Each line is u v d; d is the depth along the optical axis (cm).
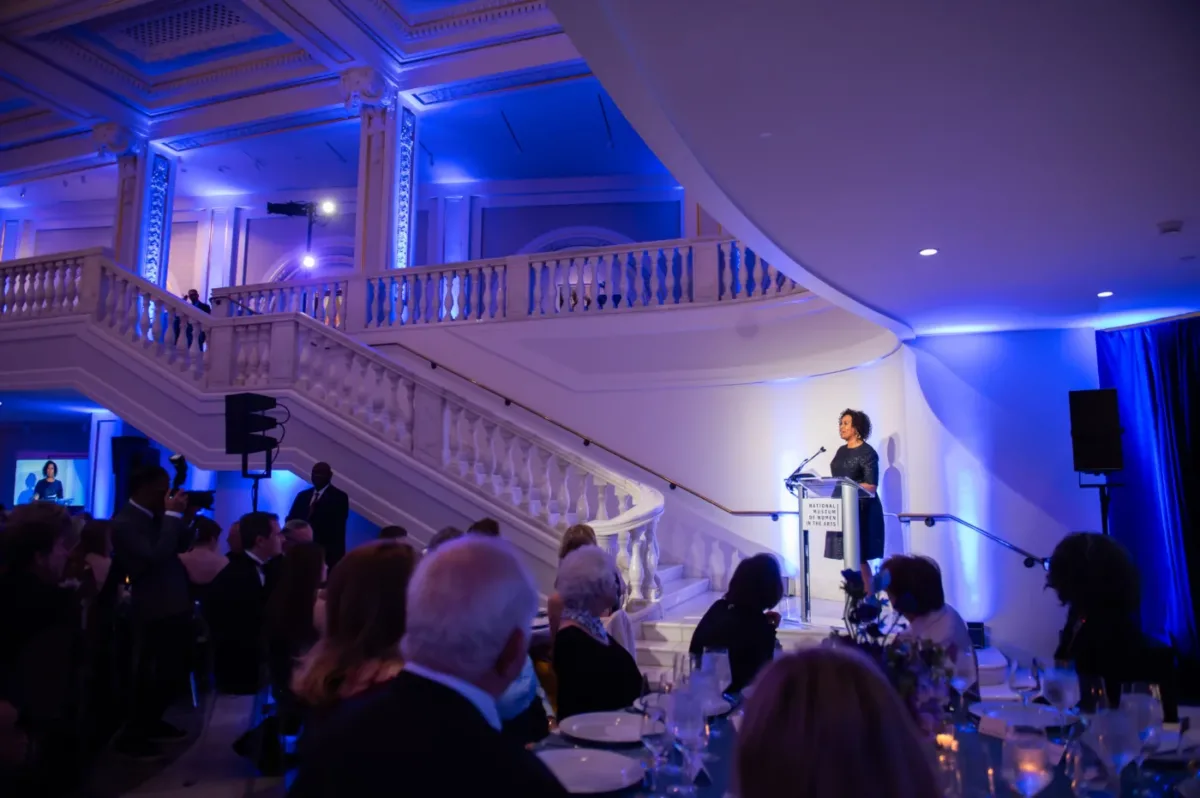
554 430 908
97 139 1242
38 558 370
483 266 967
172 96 1220
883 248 488
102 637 466
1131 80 299
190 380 832
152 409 841
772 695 104
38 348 917
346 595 213
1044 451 680
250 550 521
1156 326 655
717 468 847
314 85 1153
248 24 1061
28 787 355
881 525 650
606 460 887
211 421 809
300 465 761
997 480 683
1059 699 234
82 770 399
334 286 1041
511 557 149
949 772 193
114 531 471
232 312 1084
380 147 1097
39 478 1301
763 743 101
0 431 1333
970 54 287
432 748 125
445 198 1412
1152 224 443
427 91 1103
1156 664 298
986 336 703
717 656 263
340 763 124
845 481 616
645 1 261
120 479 1086
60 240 1630
